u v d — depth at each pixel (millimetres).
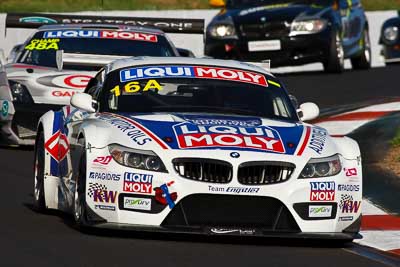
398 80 71812
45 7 99812
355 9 80438
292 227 28609
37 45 51531
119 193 28172
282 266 26609
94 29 52188
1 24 82750
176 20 57312
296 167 28625
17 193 37375
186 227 28031
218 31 73938
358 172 29766
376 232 32250
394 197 37688
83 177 29359
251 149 28625
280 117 32250
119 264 25703
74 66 50531
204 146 28469
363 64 81938
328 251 29188
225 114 31609
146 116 30609
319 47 73062
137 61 34250
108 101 32219
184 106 31906
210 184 27969
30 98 48500
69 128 32344
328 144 29984
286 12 73125
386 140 47344
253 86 33188
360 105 58125
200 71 33562
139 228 28047
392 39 80875
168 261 26297
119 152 28500
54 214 33531
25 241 28406
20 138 48500
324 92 66312
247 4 75500
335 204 28984
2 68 50469
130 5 105250
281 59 72938
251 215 28250
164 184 27938
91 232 29781
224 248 28453
